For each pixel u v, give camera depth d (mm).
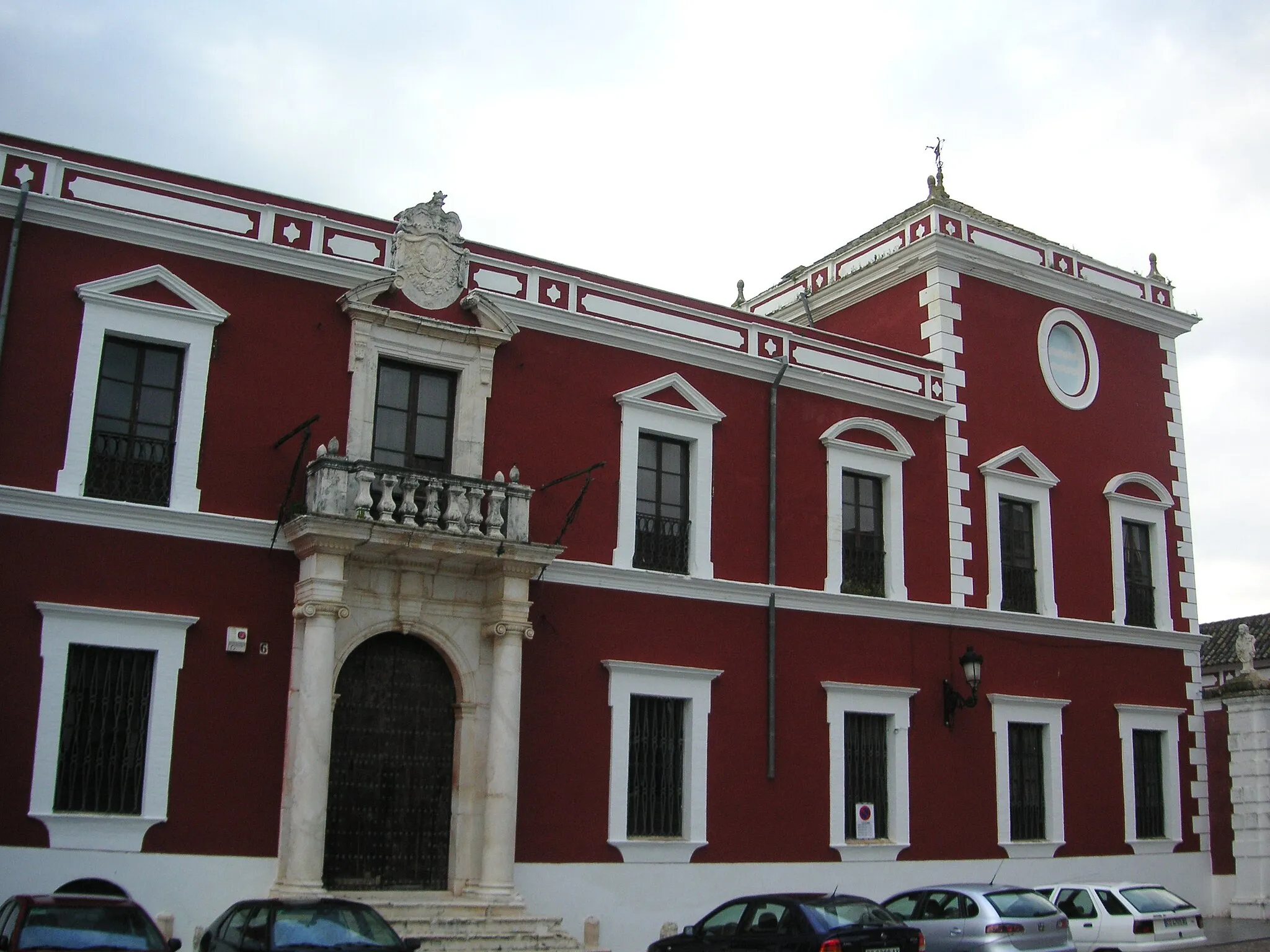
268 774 16688
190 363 17078
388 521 16922
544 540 19266
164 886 15781
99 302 16562
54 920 12031
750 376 22016
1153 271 29016
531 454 19422
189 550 16734
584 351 20312
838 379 22828
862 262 27406
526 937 16797
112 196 16984
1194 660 27109
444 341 18906
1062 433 26125
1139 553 27125
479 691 18109
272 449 17469
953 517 23922
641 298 21094
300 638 16984
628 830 19281
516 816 17891
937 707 22969
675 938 16031
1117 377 27516
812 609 21828
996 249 26094
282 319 17844
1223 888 26406
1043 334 26375
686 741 20141
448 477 17641
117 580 16219
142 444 16781
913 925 16609
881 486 23453
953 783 22812
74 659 15953
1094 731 25047
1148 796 25891
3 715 15297
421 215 19078
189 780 16188
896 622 22812
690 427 21141
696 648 20453
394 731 17750
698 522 20891
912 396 23703
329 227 18406
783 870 20516
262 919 12719
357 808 17281
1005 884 20156
